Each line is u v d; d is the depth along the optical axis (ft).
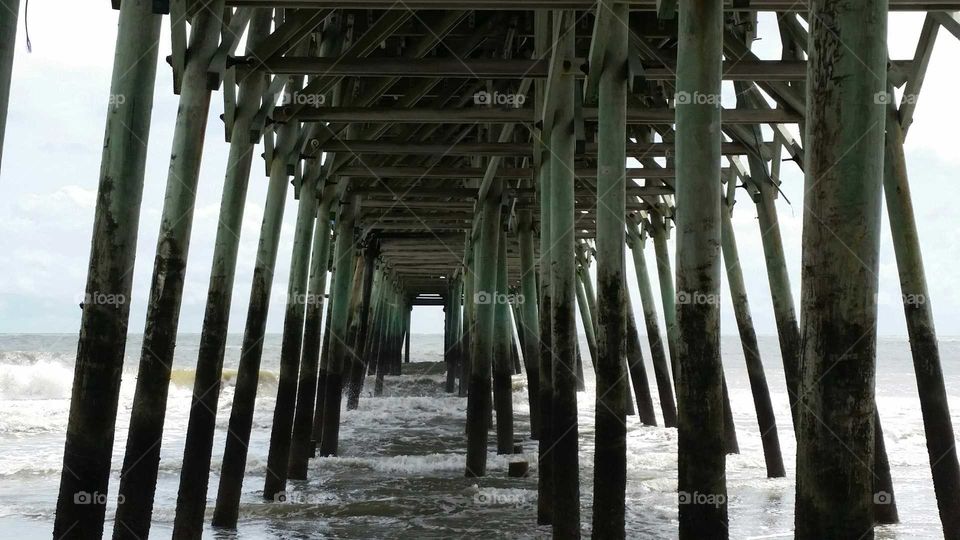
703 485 18.58
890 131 30.94
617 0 26.23
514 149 43.75
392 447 57.98
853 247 10.92
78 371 20.17
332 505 35.78
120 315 20.31
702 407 18.62
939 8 28.50
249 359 35.12
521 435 67.26
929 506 36.35
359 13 41.19
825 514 11.03
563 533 29.58
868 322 10.95
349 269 56.85
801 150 39.34
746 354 46.42
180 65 24.97
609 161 26.55
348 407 83.35
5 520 32.78
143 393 23.57
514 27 38.55
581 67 28.55
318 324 48.73
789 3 27.89
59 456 50.03
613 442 25.96
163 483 41.52
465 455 51.44
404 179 60.54
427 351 331.36
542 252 37.01
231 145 31.32
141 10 20.84
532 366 61.46
